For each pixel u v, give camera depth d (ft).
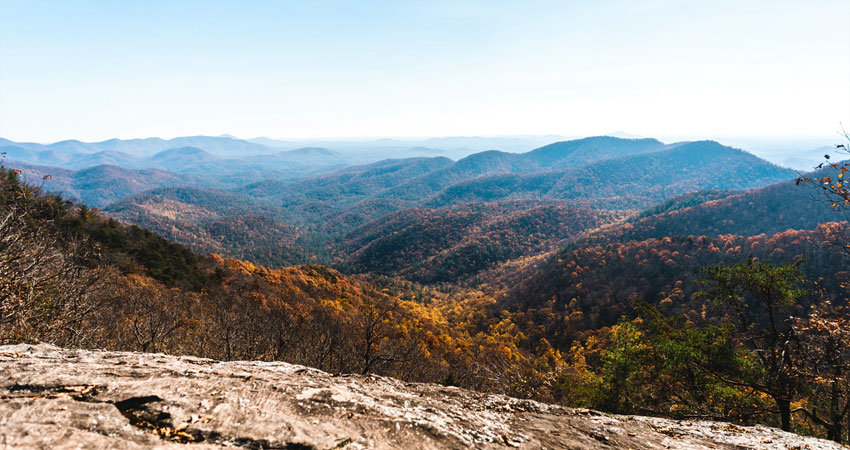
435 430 8.78
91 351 11.76
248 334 58.29
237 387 9.34
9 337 26.43
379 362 63.57
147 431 6.73
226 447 6.54
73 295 37.60
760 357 31.27
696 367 30.96
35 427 5.91
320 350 60.29
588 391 35.04
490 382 47.70
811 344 27.61
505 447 8.89
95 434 6.08
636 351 33.04
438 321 298.76
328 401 9.27
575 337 270.46
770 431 13.51
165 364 11.13
